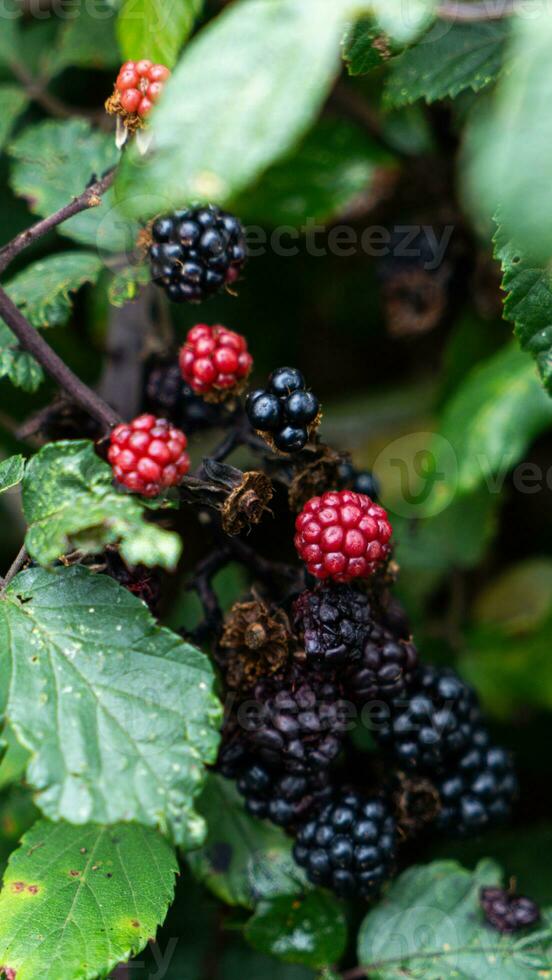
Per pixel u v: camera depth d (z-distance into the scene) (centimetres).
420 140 52
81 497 40
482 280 52
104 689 40
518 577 54
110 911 42
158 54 43
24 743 39
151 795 39
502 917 44
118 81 41
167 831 39
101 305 52
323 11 38
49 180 47
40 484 40
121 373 47
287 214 52
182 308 54
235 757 42
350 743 44
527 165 37
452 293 53
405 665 43
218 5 49
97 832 43
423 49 44
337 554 41
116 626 40
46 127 48
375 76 52
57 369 42
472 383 50
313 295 56
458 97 50
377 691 42
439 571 52
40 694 40
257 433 42
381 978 44
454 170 52
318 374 57
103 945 41
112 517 39
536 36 37
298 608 42
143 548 39
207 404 44
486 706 52
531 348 42
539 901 48
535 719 52
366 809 43
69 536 40
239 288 54
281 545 46
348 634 42
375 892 43
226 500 41
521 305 42
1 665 40
